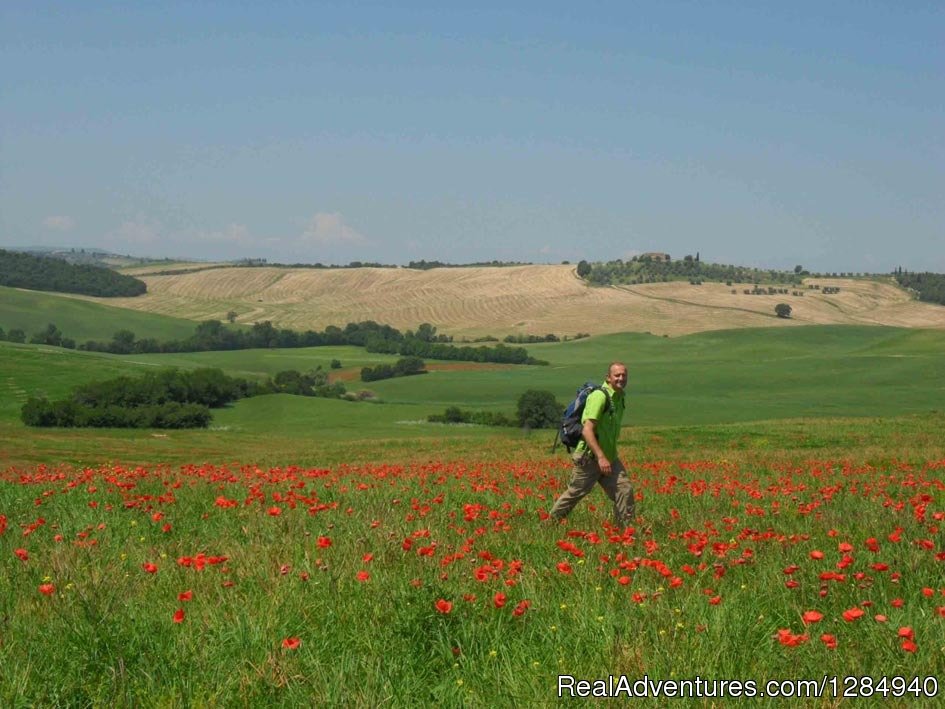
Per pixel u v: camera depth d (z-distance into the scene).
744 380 140.88
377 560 7.35
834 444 38.12
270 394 118.19
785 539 8.30
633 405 113.12
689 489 13.95
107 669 4.84
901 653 5.03
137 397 104.88
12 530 9.48
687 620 5.55
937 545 8.02
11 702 4.52
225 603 6.12
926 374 139.50
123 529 9.52
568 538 8.70
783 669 4.88
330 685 4.67
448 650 5.19
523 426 95.75
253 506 11.25
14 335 186.50
